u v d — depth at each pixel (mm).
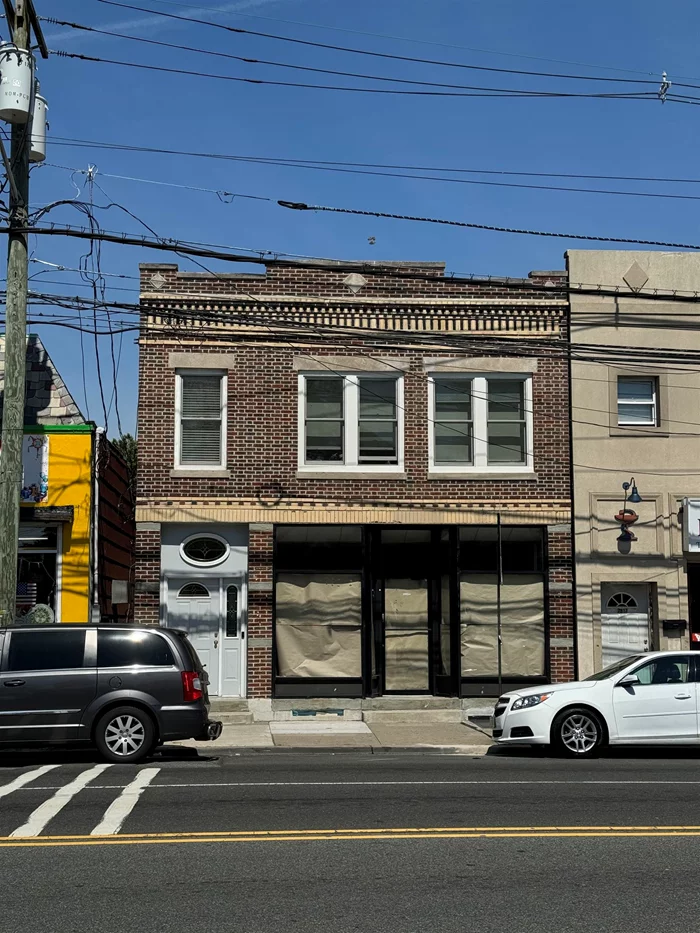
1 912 6543
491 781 11727
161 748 15469
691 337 20906
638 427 20641
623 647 20406
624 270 20891
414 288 20531
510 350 20359
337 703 19547
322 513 19922
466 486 20234
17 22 15148
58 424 20250
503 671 19969
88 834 8633
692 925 6352
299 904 6730
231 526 19938
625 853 8117
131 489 24641
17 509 14922
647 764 13789
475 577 20188
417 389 20359
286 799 10344
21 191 15328
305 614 19859
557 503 20328
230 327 20047
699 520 20125
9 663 13352
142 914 6508
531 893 7020
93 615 19641
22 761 13898
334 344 20250
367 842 8398
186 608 19719
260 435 19969
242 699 19359
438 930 6234
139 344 19828
